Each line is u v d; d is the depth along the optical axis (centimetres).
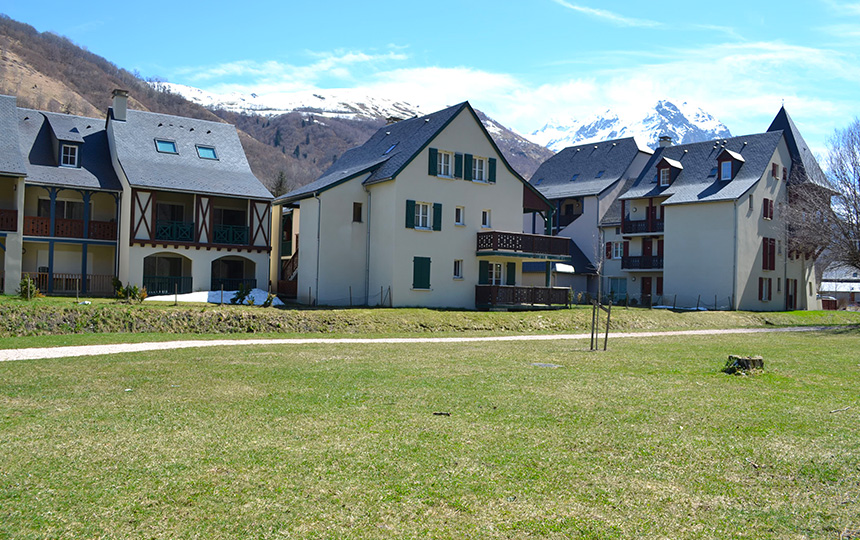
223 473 703
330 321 2548
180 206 3309
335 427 897
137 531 563
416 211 3184
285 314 2519
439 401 1077
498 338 2425
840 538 568
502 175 3484
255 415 966
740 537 568
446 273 3259
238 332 2355
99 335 2083
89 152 3306
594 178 5353
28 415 952
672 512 618
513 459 759
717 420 957
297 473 705
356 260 3291
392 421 933
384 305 3133
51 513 596
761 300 4394
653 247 4728
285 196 3562
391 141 3691
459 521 591
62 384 1207
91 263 3272
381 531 570
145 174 3092
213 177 3303
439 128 3228
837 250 4088
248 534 561
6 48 13588
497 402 1072
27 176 2906
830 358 1778
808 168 4706
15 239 2862
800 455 786
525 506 626
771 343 2317
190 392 1143
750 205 4275
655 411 1013
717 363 1614
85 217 3130
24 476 686
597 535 568
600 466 740
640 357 1745
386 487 668
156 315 2303
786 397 1142
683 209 4381
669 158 4891
